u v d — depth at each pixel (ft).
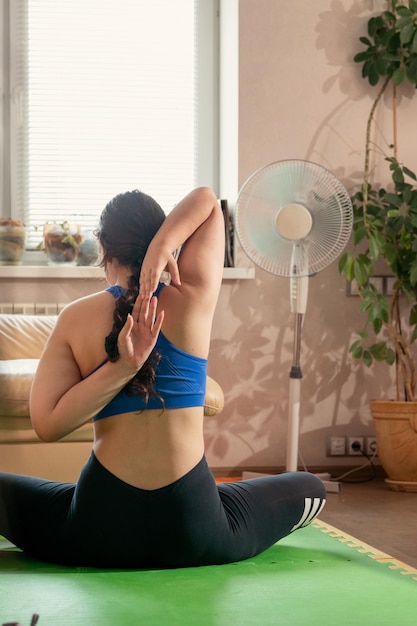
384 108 14.56
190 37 15.70
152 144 15.66
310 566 6.63
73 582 5.82
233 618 4.99
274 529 6.82
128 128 15.64
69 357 6.04
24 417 10.09
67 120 15.52
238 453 14.10
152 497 5.99
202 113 15.69
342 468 14.37
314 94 14.37
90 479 6.09
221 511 6.31
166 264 6.05
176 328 6.07
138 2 15.64
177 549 6.15
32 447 10.17
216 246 6.34
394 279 14.47
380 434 13.25
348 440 14.37
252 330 14.16
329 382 14.37
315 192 12.53
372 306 13.35
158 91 15.67
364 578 6.21
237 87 14.25
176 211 6.17
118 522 6.04
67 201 15.53
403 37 13.56
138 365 5.67
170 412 6.01
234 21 14.47
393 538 9.09
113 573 6.12
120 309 5.84
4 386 9.91
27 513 6.48
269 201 12.59
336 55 14.42
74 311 6.04
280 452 14.20
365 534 9.33
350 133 14.46
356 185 14.44
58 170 15.52
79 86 15.56
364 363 13.58
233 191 14.48
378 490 13.07
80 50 15.55
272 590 5.71
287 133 14.30
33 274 13.71
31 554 6.68
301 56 14.34
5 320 12.34
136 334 5.65
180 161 15.71
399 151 14.57
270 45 14.26
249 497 6.70
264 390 14.17
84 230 14.42
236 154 14.28
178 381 6.04
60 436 5.92
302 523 7.13
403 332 14.61
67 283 13.93
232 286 14.12
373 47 14.08
